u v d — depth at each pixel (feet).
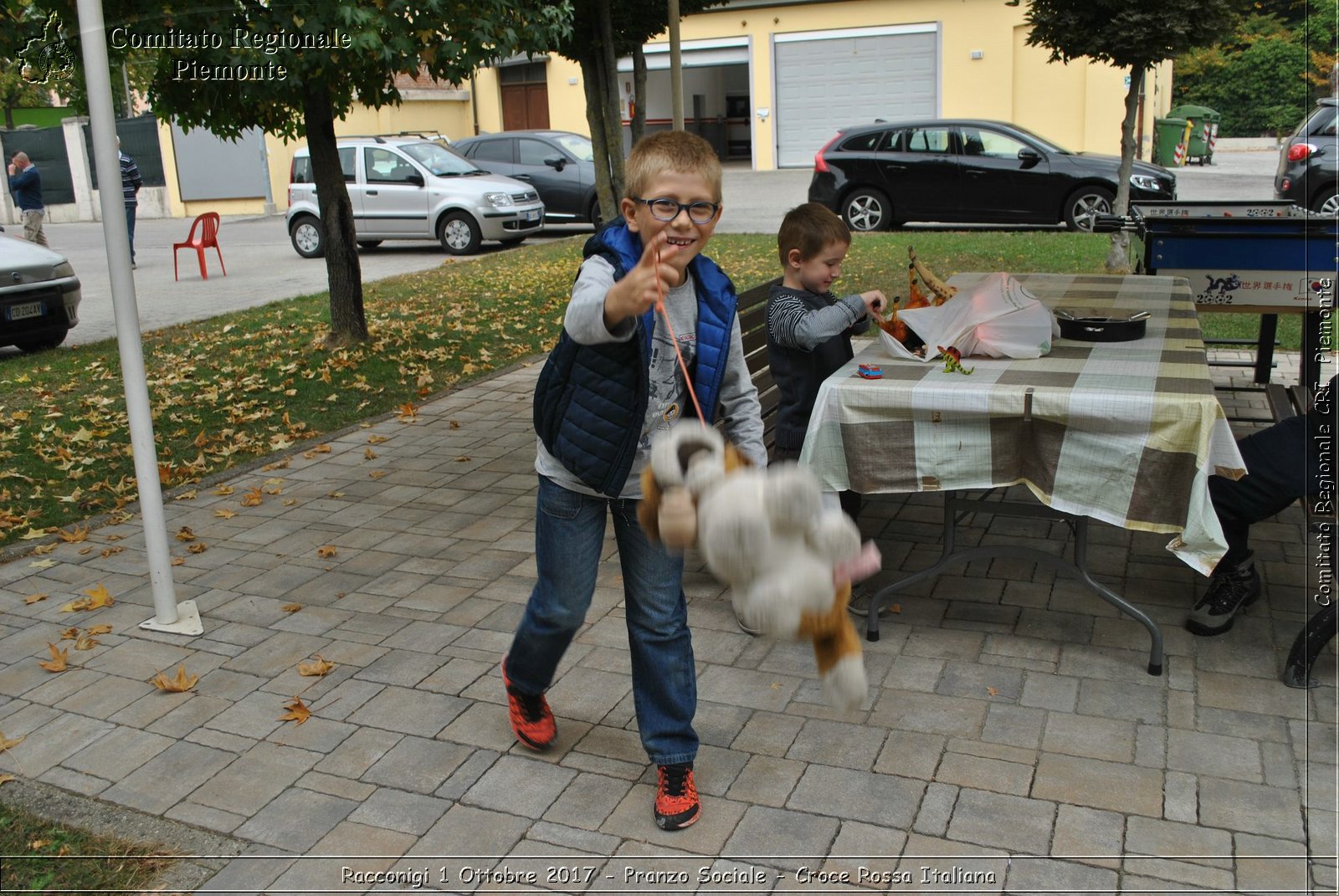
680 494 6.13
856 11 85.71
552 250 50.08
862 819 9.48
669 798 9.50
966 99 84.33
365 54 20.76
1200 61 92.79
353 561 15.87
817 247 12.62
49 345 33.09
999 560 14.88
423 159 54.44
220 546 16.63
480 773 10.43
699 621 13.35
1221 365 23.17
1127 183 43.14
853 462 12.04
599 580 14.80
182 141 88.94
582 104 95.61
